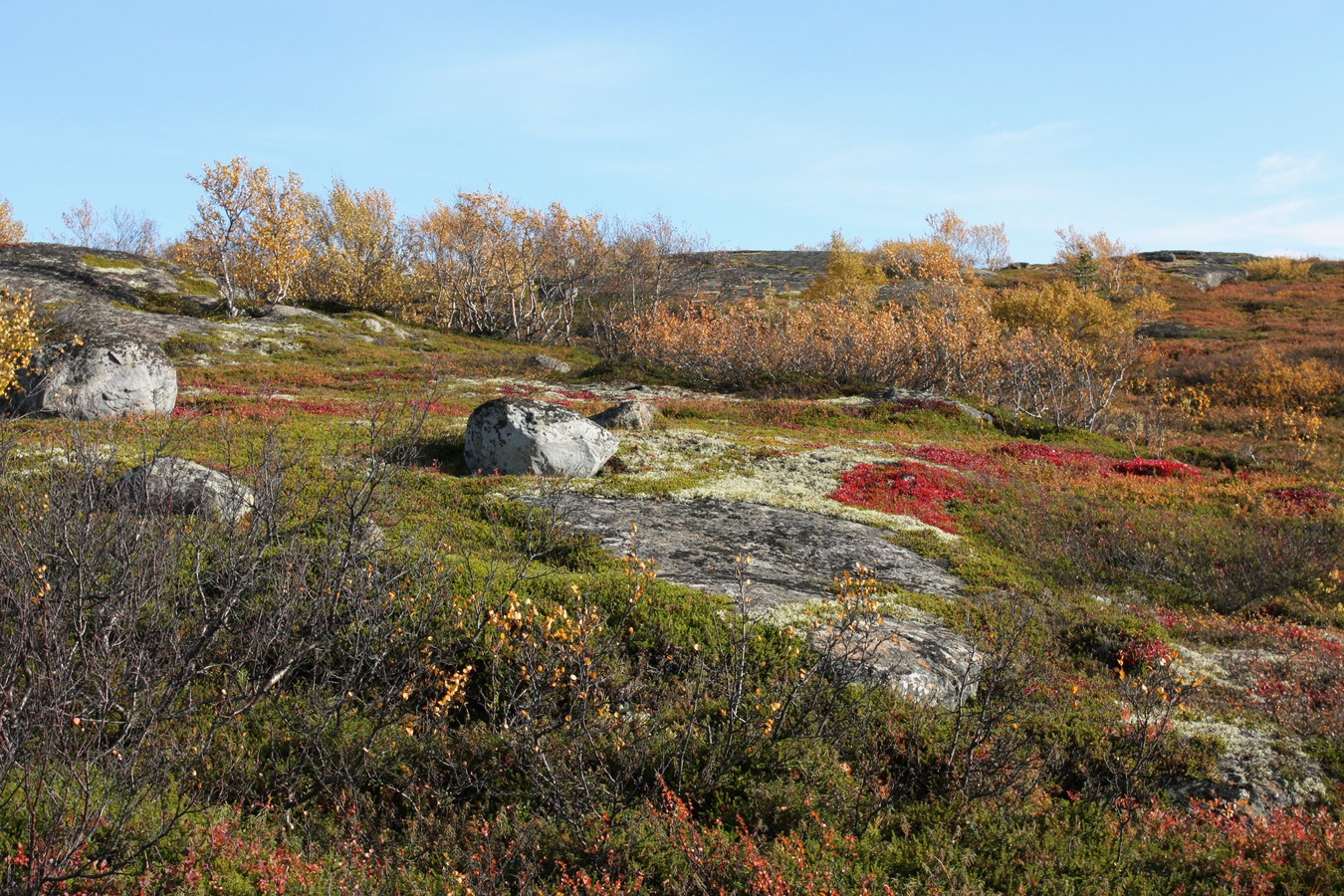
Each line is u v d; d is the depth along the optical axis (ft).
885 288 273.95
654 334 157.89
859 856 26.55
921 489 75.61
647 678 37.04
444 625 35.76
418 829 27.35
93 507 32.91
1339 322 212.64
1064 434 115.34
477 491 63.05
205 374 119.24
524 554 49.52
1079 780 33.22
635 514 61.98
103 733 27.02
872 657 37.65
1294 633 48.70
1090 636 46.57
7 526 30.91
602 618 38.04
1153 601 56.18
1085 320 198.39
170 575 33.32
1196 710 37.24
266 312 177.47
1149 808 30.68
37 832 21.84
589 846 25.76
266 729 30.94
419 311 222.48
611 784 28.84
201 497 44.68
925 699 36.37
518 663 34.19
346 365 141.79
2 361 74.13
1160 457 108.99
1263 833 28.35
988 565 57.52
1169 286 283.18
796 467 81.20
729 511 65.00
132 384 78.84
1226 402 151.74
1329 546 63.87
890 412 118.21
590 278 245.04
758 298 265.95
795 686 32.89
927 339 146.10
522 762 30.12
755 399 131.95
